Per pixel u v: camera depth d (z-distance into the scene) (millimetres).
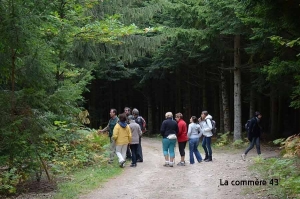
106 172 10867
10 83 8820
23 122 8148
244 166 11320
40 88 8758
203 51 21797
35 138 8289
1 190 8000
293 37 10062
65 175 10328
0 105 7930
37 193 8219
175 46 23359
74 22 13188
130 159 13797
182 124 12656
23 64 8320
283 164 8875
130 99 39875
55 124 11336
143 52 19125
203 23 18812
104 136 16734
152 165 12594
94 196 7934
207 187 8617
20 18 7762
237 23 16000
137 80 34719
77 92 9539
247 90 24875
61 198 7703
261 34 11031
